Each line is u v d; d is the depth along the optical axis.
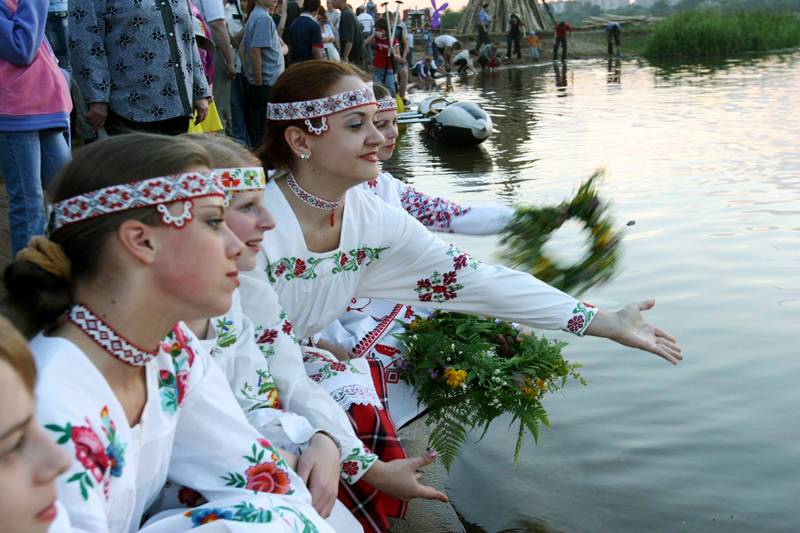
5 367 1.44
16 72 4.20
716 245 6.50
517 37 34.62
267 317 2.84
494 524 3.15
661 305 5.29
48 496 1.50
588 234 4.16
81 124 6.77
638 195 8.30
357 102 2.95
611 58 34.00
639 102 16.64
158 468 2.12
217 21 8.04
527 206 4.18
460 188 9.19
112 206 1.89
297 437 2.54
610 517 3.21
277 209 3.01
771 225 7.04
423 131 13.55
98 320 1.93
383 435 2.96
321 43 10.30
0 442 1.43
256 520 2.04
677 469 3.53
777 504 3.32
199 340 2.49
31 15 4.11
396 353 3.60
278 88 3.02
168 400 2.13
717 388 4.23
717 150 10.64
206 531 2.00
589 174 9.59
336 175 2.98
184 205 1.92
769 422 3.91
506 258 4.05
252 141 9.19
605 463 3.57
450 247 3.27
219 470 2.25
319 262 3.08
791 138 11.32
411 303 3.31
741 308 5.23
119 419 1.94
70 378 1.87
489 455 3.61
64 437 1.81
